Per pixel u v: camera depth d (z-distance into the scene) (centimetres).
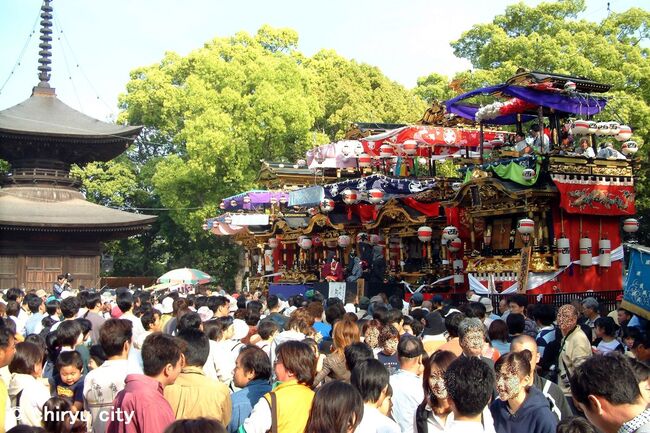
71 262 4862
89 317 1248
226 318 1105
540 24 3994
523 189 2136
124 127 5303
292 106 4897
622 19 3869
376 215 2869
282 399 665
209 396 720
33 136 4925
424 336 1138
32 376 824
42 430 474
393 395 759
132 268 6153
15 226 4569
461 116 2739
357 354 772
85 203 5131
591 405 475
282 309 1669
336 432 548
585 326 1250
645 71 3516
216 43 5612
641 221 3603
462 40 4178
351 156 3059
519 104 2389
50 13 5684
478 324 795
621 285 2284
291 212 3656
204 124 4775
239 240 4066
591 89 2306
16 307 1510
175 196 5128
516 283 2198
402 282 2680
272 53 5756
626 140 2300
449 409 626
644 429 450
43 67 5647
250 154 4944
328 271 3009
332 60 5969
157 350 676
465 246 2502
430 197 2695
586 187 2181
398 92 5869
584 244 2184
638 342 924
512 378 643
